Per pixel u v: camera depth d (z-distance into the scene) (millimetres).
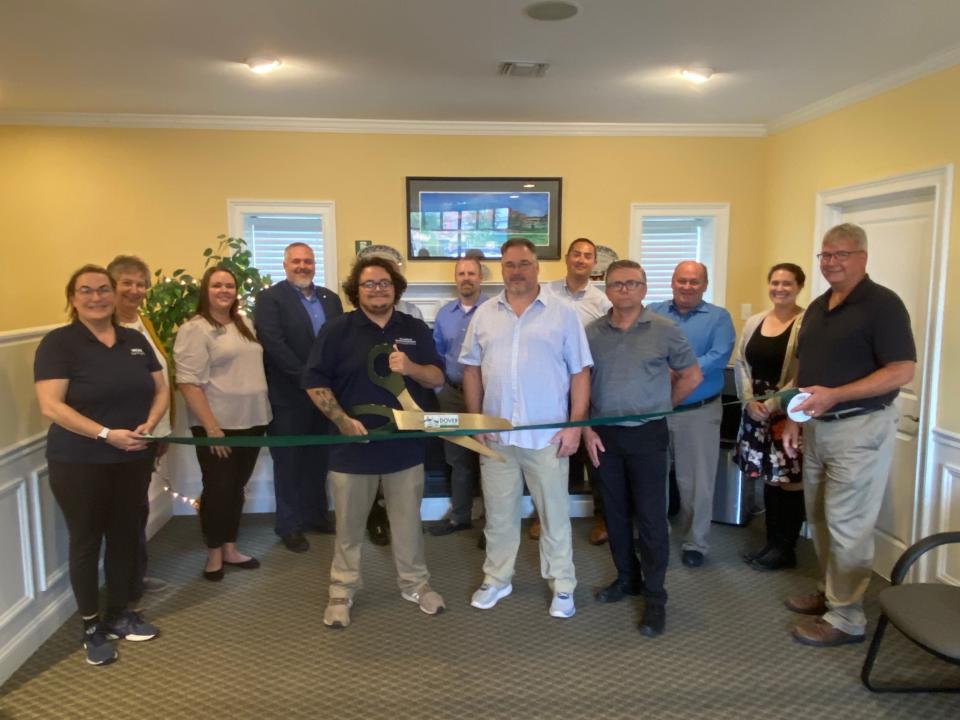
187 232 4363
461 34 2799
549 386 2547
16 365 2467
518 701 2193
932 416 2904
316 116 4266
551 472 2604
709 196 4609
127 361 2387
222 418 3025
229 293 3004
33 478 2512
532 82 3496
